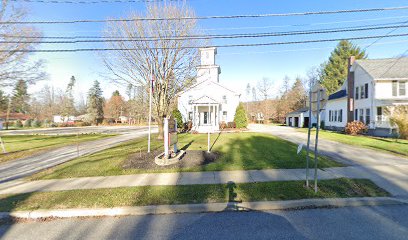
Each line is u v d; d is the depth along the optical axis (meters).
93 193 5.45
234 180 6.28
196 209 4.65
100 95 65.25
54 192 5.61
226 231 3.79
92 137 21.80
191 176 6.75
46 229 4.02
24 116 60.84
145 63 15.62
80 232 3.88
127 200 4.98
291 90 56.78
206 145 12.89
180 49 15.48
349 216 4.27
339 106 26.52
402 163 8.02
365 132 20.00
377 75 20.25
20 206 4.78
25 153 12.32
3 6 14.53
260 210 4.62
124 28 15.17
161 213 4.58
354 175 6.55
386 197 5.01
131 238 3.65
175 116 25.39
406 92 20.08
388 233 3.62
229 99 28.34
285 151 10.63
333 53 44.53
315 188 5.29
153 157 9.38
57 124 50.44
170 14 14.93
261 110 61.41
